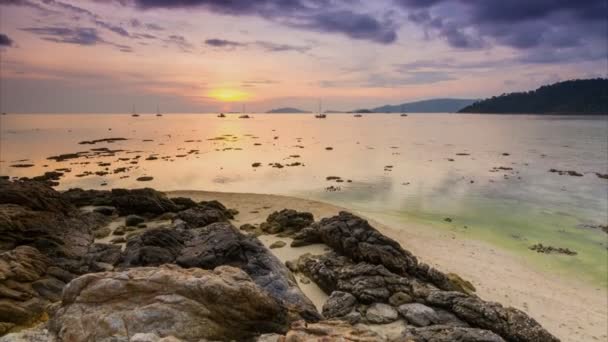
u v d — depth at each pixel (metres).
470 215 36.44
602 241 29.17
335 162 71.62
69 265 17.44
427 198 43.38
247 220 32.28
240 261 18.14
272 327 10.50
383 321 15.33
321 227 25.14
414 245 27.09
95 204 32.19
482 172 60.50
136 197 31.89
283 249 24.56
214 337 9.48
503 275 22.52
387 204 40.62
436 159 75.62
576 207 39.38
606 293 20.70
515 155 81.06
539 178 55.22
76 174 57.16
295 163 69.25
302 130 177.75
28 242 19.70
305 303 15.37
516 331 14.39
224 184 51.56
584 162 70.12
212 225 22.05
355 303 16.66
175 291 9.80
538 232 31.34
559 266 24.31
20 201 24.16
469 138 126.62
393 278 17.83
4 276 13.34
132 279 9.95
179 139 121.94
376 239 21.67
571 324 17.38
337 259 20.95
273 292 15.74
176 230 22.17
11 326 11.56
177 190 45.28
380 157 78.81
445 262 24.11
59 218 24.33
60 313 9.54
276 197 41.38
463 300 15.91
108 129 173.50
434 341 12.87
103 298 9.62
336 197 43.94
